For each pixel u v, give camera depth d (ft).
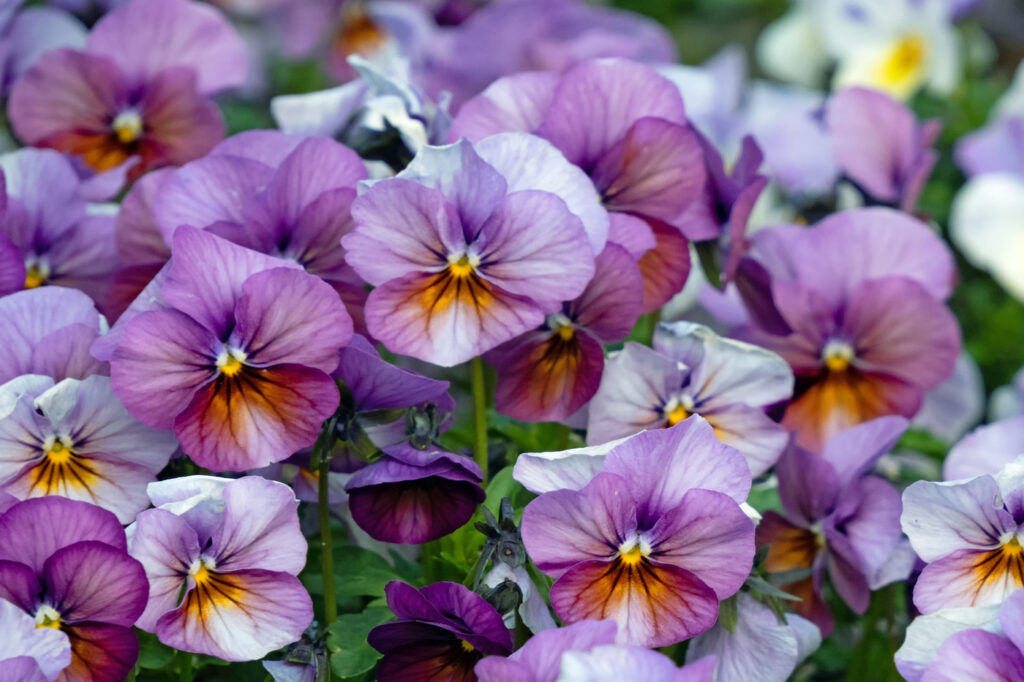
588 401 2.16
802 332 2.30
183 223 2.13
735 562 2.02
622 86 2.18
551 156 2.09
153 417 2.04
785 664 2.09
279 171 2.12
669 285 2.20
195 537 2.02
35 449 2.06
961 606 2.04
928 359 2.29
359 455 2.09
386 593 2.02
